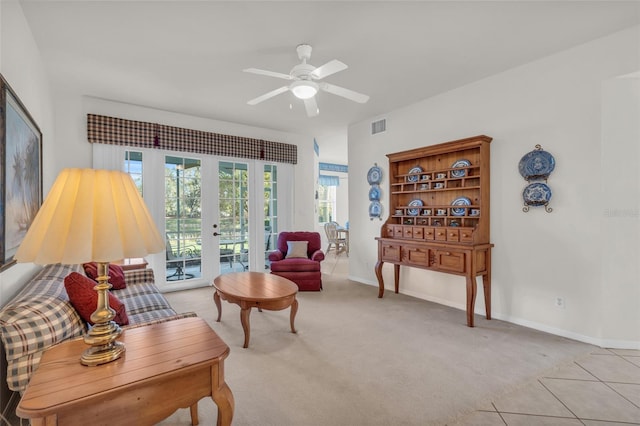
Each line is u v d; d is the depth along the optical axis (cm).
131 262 345
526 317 306
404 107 418
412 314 343
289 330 298
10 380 128
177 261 447
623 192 257
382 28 237
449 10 216
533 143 297
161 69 304
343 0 203
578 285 273
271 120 480
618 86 255
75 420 96
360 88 356
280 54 275
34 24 228
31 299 149
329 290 444
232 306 374
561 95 279
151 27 233
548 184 289
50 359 118
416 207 389
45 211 108
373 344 267
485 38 254
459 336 283
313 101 280
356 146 496
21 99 209
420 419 173
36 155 238
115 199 113
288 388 202
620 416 175
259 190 521
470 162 344
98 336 116
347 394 195
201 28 235
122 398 103
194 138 450
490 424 169
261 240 522
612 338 260
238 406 183
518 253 310
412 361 237
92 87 347
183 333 141
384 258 402
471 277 307
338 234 815
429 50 271
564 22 233
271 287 299
